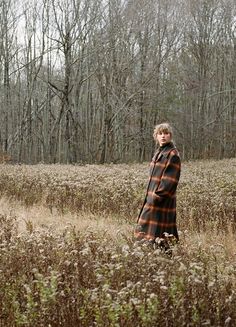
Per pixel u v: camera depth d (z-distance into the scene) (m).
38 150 44.69
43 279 4.46
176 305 4.14
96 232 7.19
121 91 38.31
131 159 43.09
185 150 48.03
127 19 38.94
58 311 4.24
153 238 6.94
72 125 37.50
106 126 37.44
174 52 43.34
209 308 4.24
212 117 50.41
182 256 5.30
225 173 20.97
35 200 13.43
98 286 4.64
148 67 40.72
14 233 7.05
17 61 42.38
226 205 10.66
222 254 5.84
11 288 4.63
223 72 52.16
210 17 49.50
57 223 10.51
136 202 11.94
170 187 6.98
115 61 38.03
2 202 13.37
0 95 39.84
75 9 35.56
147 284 4.20
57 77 42.19
